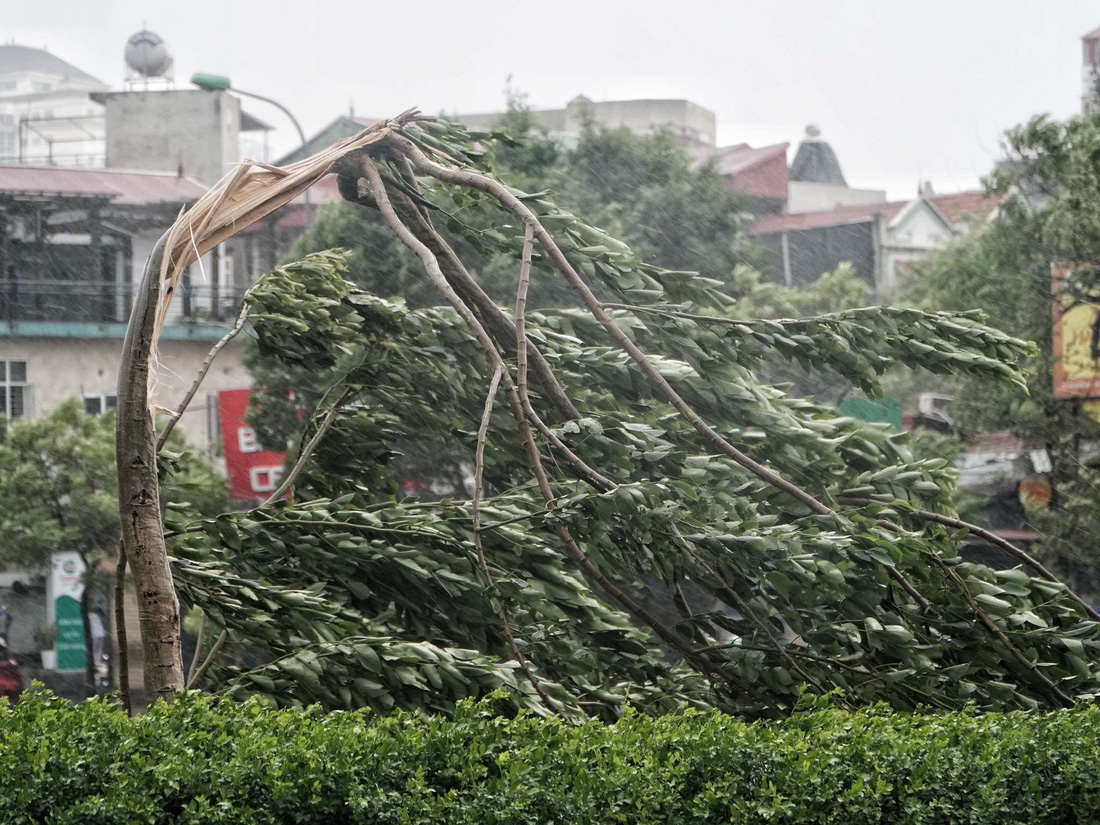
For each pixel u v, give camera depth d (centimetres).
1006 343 1966
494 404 2059
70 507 6284
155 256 1720
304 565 1855
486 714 1374
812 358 2009
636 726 1406
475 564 1783
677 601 1925
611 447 1802
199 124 9994
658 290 2027
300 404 5831
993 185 6259
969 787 1335
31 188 8325
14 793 1188
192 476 5991
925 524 1955
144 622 1666
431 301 5888
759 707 1783
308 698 1675
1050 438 6078
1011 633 1733
